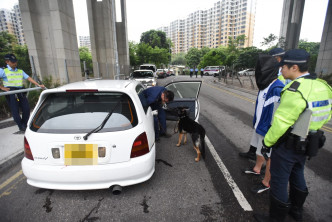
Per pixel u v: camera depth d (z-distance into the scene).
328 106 1.65
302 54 1.66
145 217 2.08
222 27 125.44
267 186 2.52
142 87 3.98
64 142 2.03
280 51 3.06
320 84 1.62
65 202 2.31
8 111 5.80
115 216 2.09
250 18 118.44
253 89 13.75
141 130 2.23
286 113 1.60
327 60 16.56
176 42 155.50
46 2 12.09
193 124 3.41
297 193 1.98
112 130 2.10
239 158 3.48
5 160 3.08
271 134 1.71
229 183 2.72
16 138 4.00
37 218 2.06
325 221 2.05
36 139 2.05
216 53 46.22
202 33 139.75
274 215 1.91
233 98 10.27
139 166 2.15
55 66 12.12
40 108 2.24
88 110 2.22
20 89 4.26
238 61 35.03
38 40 12.38
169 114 4.65
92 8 21.42
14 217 2.07
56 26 11.63
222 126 5.37
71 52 12.88
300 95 1.54
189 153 3.70
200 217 2.10
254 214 2.11
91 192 2.49
